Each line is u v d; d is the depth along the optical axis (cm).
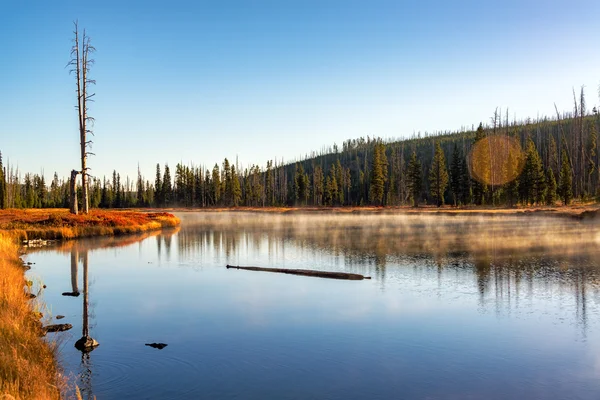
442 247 2891
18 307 1245
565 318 1341
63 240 3569
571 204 6850
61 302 1559
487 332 1219
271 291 1727
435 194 8994
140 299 1605
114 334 1199
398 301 1554
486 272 2039
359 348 1096
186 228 5022
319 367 977
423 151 17375
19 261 2305
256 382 897
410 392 861
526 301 1534
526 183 7294
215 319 1347
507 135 9275
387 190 11125
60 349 1070
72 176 4281
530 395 854
